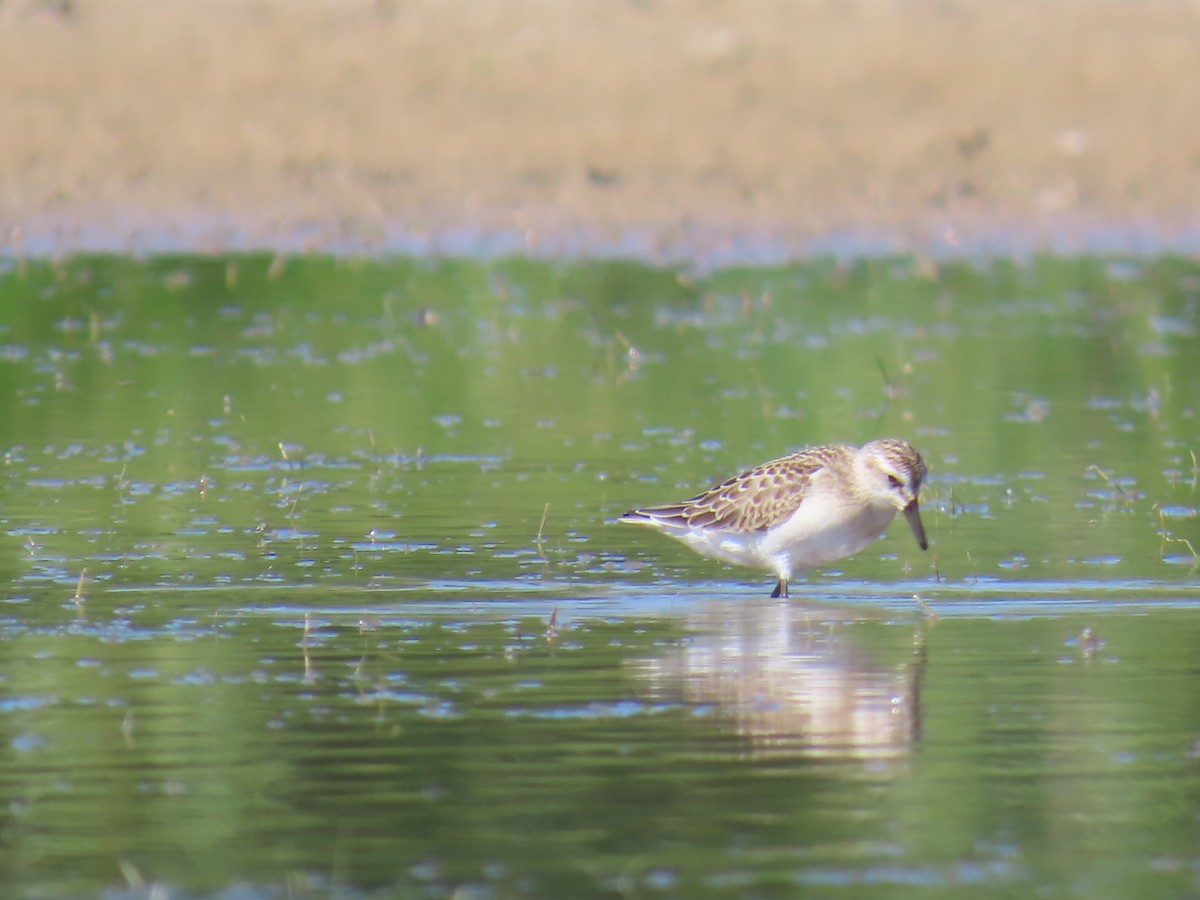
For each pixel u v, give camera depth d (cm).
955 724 980
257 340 2303
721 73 3284
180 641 1147
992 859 798
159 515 1512
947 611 1234
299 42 3291
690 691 1045
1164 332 2348
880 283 2658
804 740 955
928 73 3306
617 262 2766
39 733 963
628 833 827
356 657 1112
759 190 3047
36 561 1359
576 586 1308
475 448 1783
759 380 2081
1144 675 1073
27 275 2612
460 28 3378
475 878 779
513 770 909
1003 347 2264
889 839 821
